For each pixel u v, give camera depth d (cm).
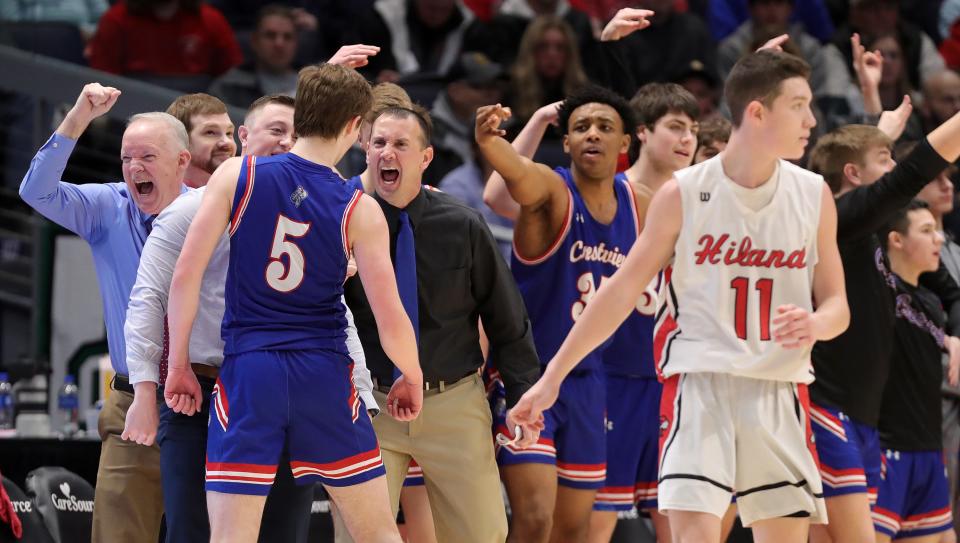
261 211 1226
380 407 1470
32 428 1972
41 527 1631
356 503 1253
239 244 1229
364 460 1251
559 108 1725
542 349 1672
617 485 1756
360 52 1562
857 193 1531
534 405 1323
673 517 1284
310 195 1236
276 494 1360
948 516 1856
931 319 1847
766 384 1292
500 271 1509
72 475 1730
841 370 1630
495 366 1600
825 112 2975
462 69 2609
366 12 2975
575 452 1634
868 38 3103
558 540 1667
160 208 1427
